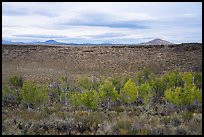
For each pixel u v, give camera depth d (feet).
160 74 163.73
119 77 143.02
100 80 137.18
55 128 44.45
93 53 246.68
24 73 170.81
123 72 182.09
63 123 45.96
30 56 244.22
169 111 64.34
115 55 236.02
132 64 205.98
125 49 251.19
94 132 42.22
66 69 200.13
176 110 65.72
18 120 47.93
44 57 241.55
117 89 100.78
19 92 88.79
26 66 208.95
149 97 83.20
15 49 261.44
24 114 56.34
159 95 94.89
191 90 70.90
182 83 103.81
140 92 84.23
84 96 64.90
